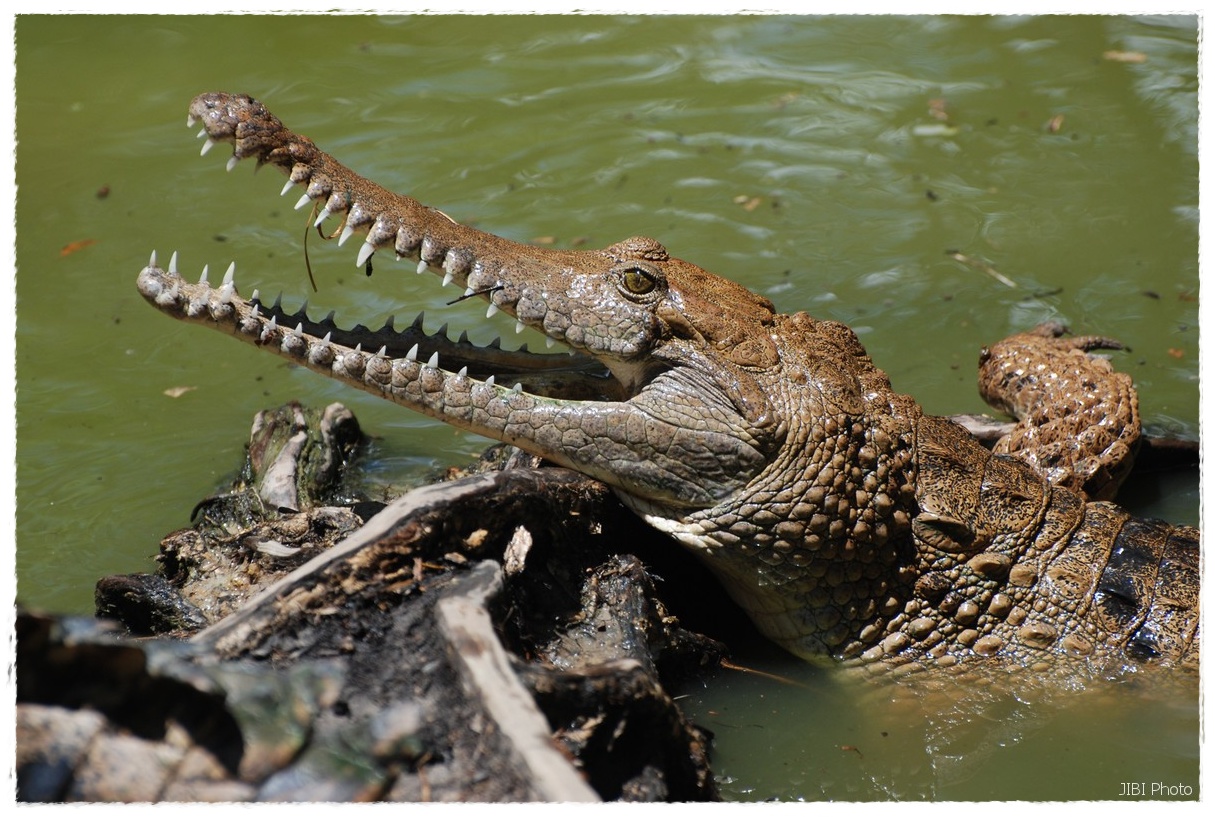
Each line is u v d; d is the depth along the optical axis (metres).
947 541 6.22
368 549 4.88
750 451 5.94
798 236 10.57
